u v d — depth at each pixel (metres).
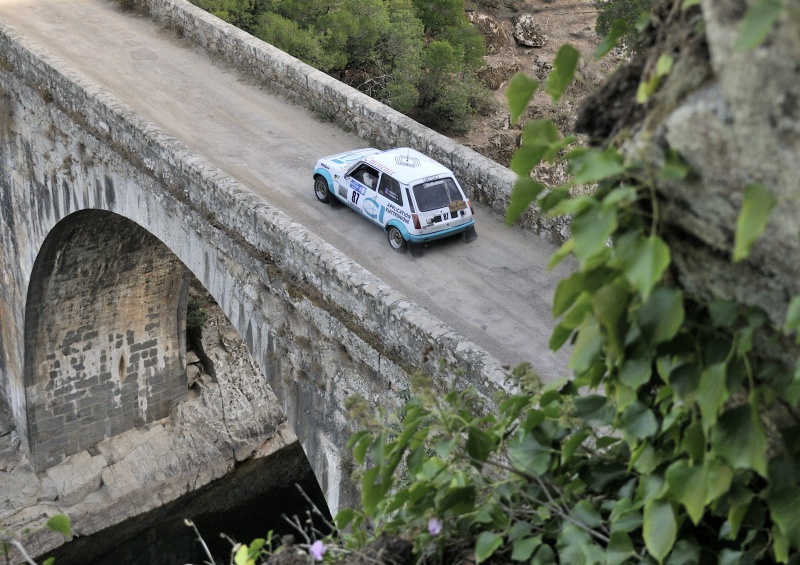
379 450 5.71
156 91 25.38
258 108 24.52
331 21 42.50
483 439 5.91
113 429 35.34
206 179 18.22
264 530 34.69
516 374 6.35
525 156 4.92
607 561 5.04
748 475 4.60
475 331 15.85
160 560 34.16
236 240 17.58
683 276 4.55
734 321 4.38
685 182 4.16
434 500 5.88
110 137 21.86
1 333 33.62
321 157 22.06
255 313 17.45
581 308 4.63
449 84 47.34
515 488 5.82
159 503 34.38
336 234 18.94
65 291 30.70
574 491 5.69
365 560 5.70
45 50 25.00
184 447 35.53
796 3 3.30
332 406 15.98
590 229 4.19
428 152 20.94
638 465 4.97
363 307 14.52
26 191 27.34
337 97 23.30
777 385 4.36
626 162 4.34
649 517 4.82
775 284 4.14
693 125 3.98
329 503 17.05
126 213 21.98
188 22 28.70
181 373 36.16
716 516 5.16
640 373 4.57
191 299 38.41
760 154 3.77
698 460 4.50
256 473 36.56
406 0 46.75
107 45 28.44
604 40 5.21
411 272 17.66
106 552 33.19
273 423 37.12
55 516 5.95
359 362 14.86
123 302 32.56
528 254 18.31
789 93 3.53
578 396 5.80
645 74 4.61
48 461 34.16
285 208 19.83
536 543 5.40
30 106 25.19
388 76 45.00
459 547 5.87
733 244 4.18
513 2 55.09
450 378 12.74
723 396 4.21
